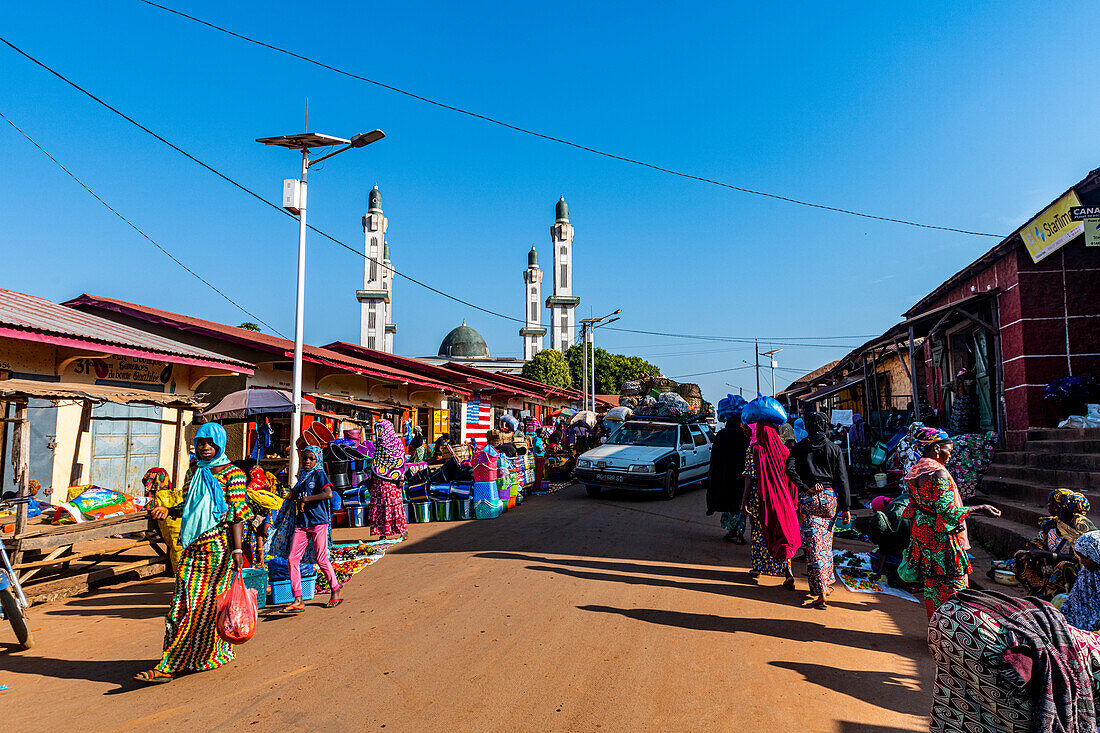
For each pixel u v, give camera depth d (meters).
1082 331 11.57
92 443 11.16
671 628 5.50
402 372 19.67
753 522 7.00
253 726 3.84
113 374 11.01
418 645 5.16
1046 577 5.11
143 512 8.28
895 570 6.94
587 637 5.28
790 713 3.95
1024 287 11.86
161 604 6.72
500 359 92.00
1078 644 2.73
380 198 99.44
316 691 4.32
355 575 7.71
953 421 13.96
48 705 4.22
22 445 6.87
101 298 14.27
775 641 5.21
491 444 13.23
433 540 9.84
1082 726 2.68
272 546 6.52
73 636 5.70
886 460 12.55
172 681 4.57
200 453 4.84
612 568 7.68
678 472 14.95
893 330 15.69
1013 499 9.82
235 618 4.71
